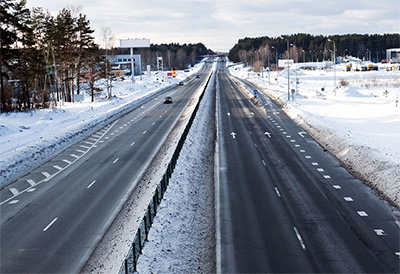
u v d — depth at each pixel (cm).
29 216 2278
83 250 1853
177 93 10219
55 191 2698
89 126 5138
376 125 4506
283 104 6875
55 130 4744
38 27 7906
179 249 1848
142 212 2200
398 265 1644
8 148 3741
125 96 9531
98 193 2619
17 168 3231
